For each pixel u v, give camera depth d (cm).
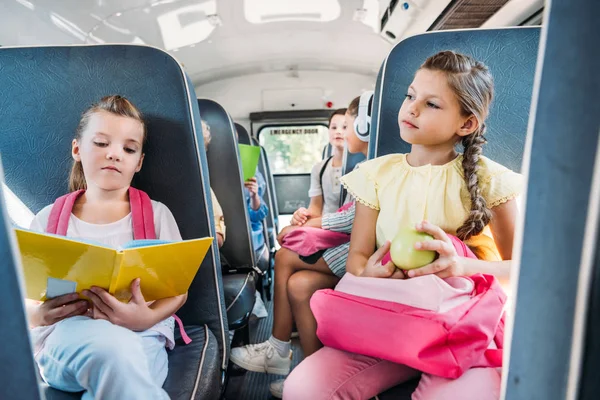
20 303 43
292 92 513
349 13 348
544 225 40
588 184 37
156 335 100
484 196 98
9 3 239
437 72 97
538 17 248
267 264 273
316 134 521
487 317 79
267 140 523
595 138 37
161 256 81
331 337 93
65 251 74
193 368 105
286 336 162
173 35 359
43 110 119
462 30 119
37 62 119
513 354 44
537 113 39
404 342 80
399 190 105
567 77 37
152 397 82
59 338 84
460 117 98
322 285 141
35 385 46
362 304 86
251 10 339
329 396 89
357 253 110
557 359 41
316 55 460
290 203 529
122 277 81
